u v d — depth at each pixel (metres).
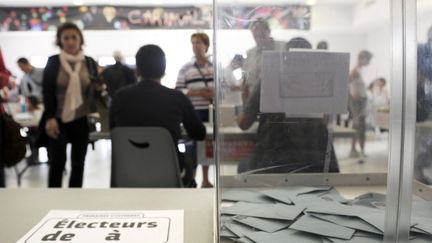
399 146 0.61
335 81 0.71
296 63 0.69
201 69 2.84
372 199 0.67
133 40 7.94
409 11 0.60
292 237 0.62
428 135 0.60
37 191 1.02
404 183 0.61
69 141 2.53
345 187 0.71
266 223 0.65
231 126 0.67
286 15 0.68
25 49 8.41
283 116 0.69
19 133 2.24
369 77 0.70
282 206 0.68
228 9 0.66
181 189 1.03
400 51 0.61
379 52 0.67
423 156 0.61
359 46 0.70
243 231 0.64
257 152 0.69
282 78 0.68
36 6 7.07
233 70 0.66
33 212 0.85
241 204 0.67
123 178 1.67
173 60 6.29
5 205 0.90
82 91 2.56
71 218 0.81
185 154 2.03
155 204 0.91
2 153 2.16
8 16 7.11
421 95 0.60
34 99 4.57
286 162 0.70
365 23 0.69
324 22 0.70
